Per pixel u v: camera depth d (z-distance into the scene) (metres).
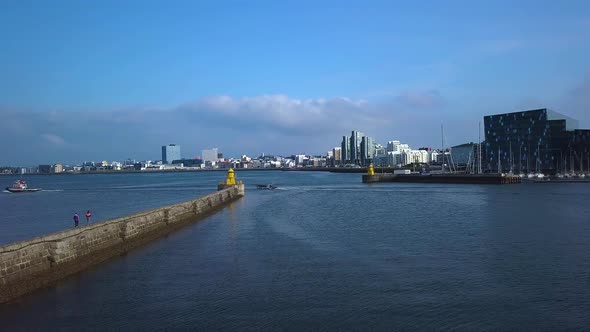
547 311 25.14
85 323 23.97
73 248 33.53
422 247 41.12
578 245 41.25
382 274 32.25
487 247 40.75
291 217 64.38
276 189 139.62
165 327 23.50
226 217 65.81
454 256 37.41
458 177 167.12
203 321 24.20
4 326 23.59
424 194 107.62
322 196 105.88
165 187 178.38
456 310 25.38
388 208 75.12
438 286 29.41
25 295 28.06
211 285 30.12
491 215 63.31
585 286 29.14
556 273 32.06
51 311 25.52
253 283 30.52
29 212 85.62
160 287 29.69
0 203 109.50
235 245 43.41
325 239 45.75
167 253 40.00
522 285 29.47
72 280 31.27
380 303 26.45
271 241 45.16
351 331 22.88
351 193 115.31
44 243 30.77
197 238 47.72
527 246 41.00
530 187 132.38
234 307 26.11
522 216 61.78
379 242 43.75
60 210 88.56
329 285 29.84
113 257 38.47
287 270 33.66
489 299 26.97
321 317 24.58
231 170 110.75
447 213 66.44
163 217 52.72
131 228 43.59
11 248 27.95
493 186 139.88
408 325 23.52
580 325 23.38
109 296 27.95
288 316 24.73
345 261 36.12
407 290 28.69
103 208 91.00
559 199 88.69
